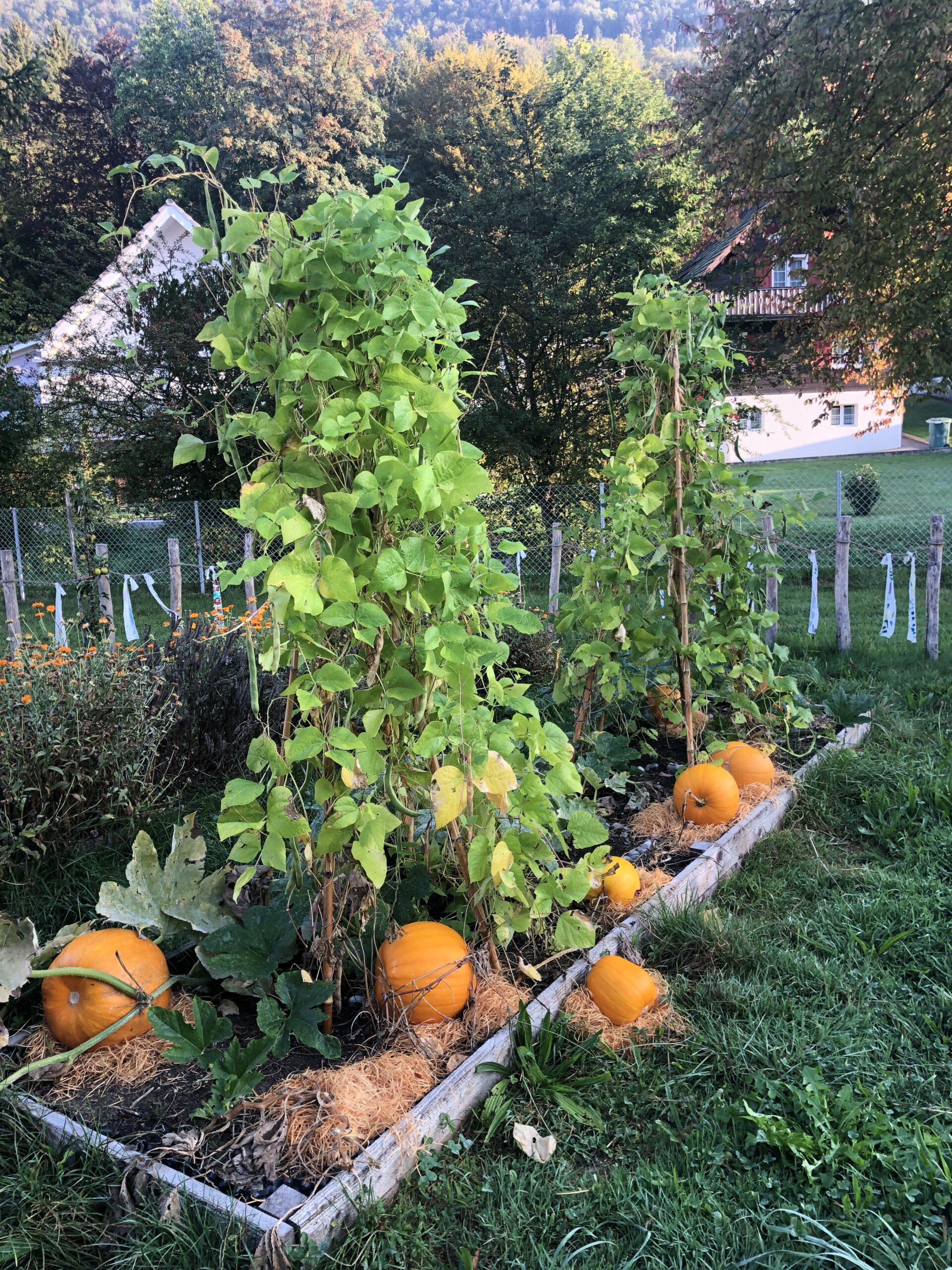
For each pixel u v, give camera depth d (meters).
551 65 29.80
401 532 2.45
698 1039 2.65
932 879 3.54
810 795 4.31
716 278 17.42
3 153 22.22
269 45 27.03
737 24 11.29
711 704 5.22
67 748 3.93
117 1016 2.45
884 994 2.87
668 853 3.66
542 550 12.52
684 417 4.15
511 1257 1.96
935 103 10.34
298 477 2.30
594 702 4.77
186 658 5.04
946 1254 1.93
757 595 4.94
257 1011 2.45
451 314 2.51
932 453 27.50
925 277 10.92
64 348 17.20
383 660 2.57
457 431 2.46
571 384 15.27
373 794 2.60
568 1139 2.31
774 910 3.43
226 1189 1.98
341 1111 2.13
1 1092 2.32
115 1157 2.09
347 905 2.73
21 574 12.38
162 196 28.25
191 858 2.89
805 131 11.41
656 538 4.22
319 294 2.31
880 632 8.34
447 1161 2.21
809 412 30.06
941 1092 2.44
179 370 15.05
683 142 12.64
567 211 15.18
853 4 9.92
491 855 2.53
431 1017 2.51
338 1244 1.95
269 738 2.35
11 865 3.69
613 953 2.99
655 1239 1.99
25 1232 1.97
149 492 15.30
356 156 25.41
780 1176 2.16
